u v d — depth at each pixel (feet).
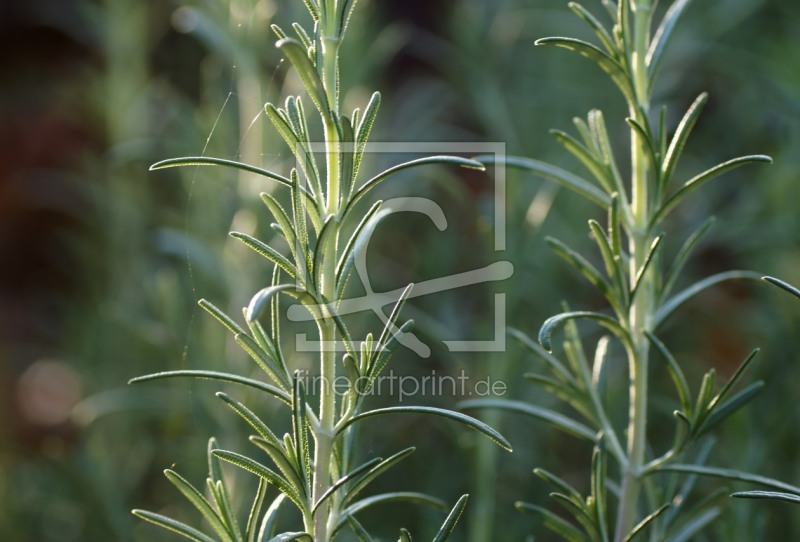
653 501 7.00
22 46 23.58
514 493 10.33
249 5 9.58
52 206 20.85
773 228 12.37
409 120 13.76
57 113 21.80
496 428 9.00
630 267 6.31
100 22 14.83
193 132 11.57
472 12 14.28
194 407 9.87
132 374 13.41
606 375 6.78
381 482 10.99
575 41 5.87
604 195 6.41
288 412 10.18
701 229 6.55
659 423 11.57
